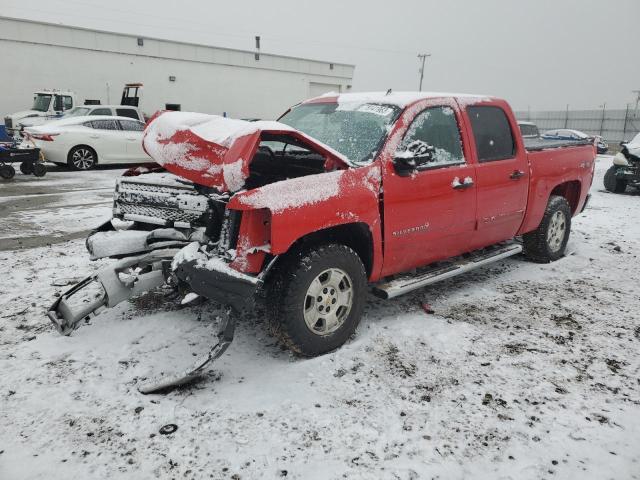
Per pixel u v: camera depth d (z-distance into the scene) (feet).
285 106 97.81
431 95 13.32
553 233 18.12
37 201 29.30
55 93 57.62
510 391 9.70
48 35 69.15
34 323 12.44
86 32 72.02
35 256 17.98
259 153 14.28
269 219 9.83
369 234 11.43
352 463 7.69
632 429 8.58
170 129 10.97
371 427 8.55
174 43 80.53
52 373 10.12
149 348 11.23
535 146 16.97
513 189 15.11
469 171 13.47
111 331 12.02
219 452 7.89
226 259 9.86
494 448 8.07
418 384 9.90
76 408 8.98
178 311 13.24
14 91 68.13
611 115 142.92
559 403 9.32
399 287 12.17
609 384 10.00
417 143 11.57
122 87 77.05
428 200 12.45
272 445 8.06
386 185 11.51
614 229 24.36
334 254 10.58
